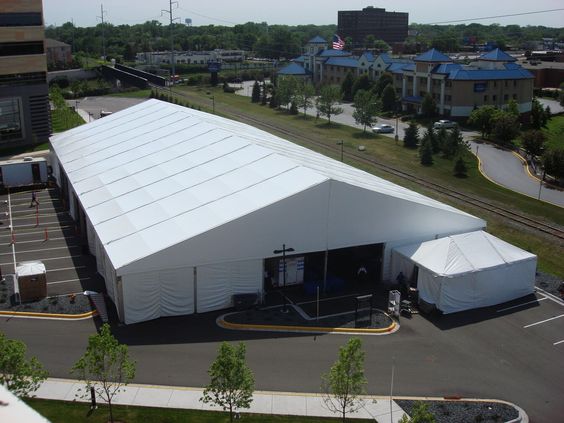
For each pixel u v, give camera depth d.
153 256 26.27
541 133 67.88
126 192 35.12
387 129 84.31
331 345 25.33
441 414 20.58
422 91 101.50
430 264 29.30
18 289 28.94
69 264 34.03
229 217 27.94
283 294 30.11
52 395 20.98
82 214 37.34
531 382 23.03
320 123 92.50
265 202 28.58
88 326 26.44
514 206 49.41
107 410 20.17
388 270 32.06
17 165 51.09
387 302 29.69
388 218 31.30
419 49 185.25
